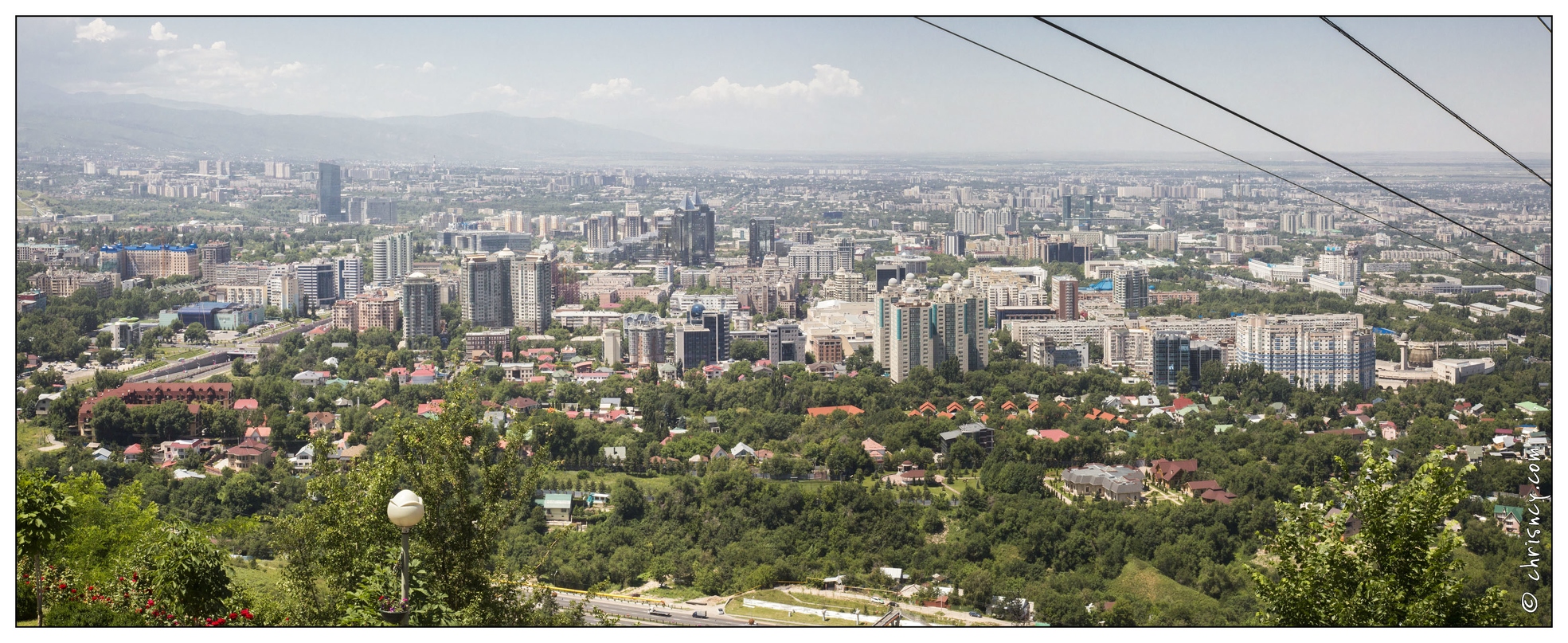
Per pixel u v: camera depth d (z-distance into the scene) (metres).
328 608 33.06
